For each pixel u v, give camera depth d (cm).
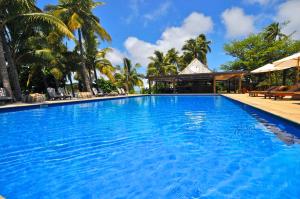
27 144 420
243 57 2981
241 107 1049
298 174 264
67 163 318
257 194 219
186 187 237
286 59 1030
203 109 1002
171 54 3981
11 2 1112
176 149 377
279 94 1079
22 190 239
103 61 2467
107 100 1675
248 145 394
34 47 1456
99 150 379
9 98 1049
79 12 1889
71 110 1002
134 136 479
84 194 227
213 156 336
